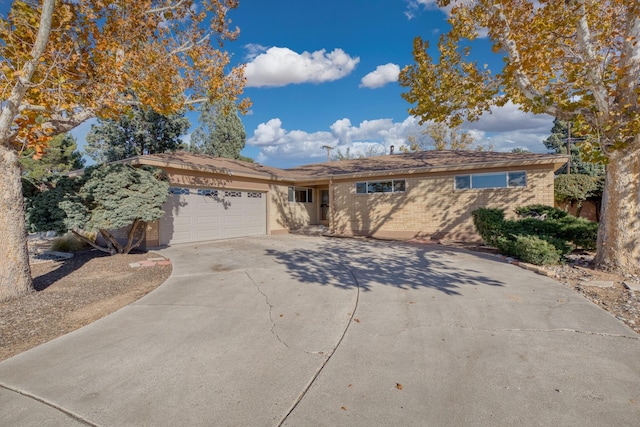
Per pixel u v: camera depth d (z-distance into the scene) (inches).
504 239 352.5
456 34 342.6
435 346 145.5
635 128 231.1
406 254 381.7
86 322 185.6
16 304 217.3
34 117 236.8
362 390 113.1
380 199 598.2
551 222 358.6
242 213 578.9
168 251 413.7
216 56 410.6
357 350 143.1
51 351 146.3
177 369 128.9
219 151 1232.8
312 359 135.6
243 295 226.7
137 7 332.5
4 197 226.8
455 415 99.3
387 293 225.5
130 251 424.8
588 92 271.0
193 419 99.2
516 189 495.8
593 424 94.5
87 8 295.9
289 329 167.3
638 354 135.0
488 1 294.7
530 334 155.7
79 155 888.9
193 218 495.5
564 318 174.4
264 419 98.9
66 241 446.9
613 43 277.4
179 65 387.2
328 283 253.8
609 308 190.1
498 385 114.6
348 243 489.4
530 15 295.6
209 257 370.9
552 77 302.8
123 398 110.2
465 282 250.7
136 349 146.9
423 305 199.3
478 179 521.0
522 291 224.4
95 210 346.0
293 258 360.5
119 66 304.8
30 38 251.1
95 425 97.3
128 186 366.6
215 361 135.0
